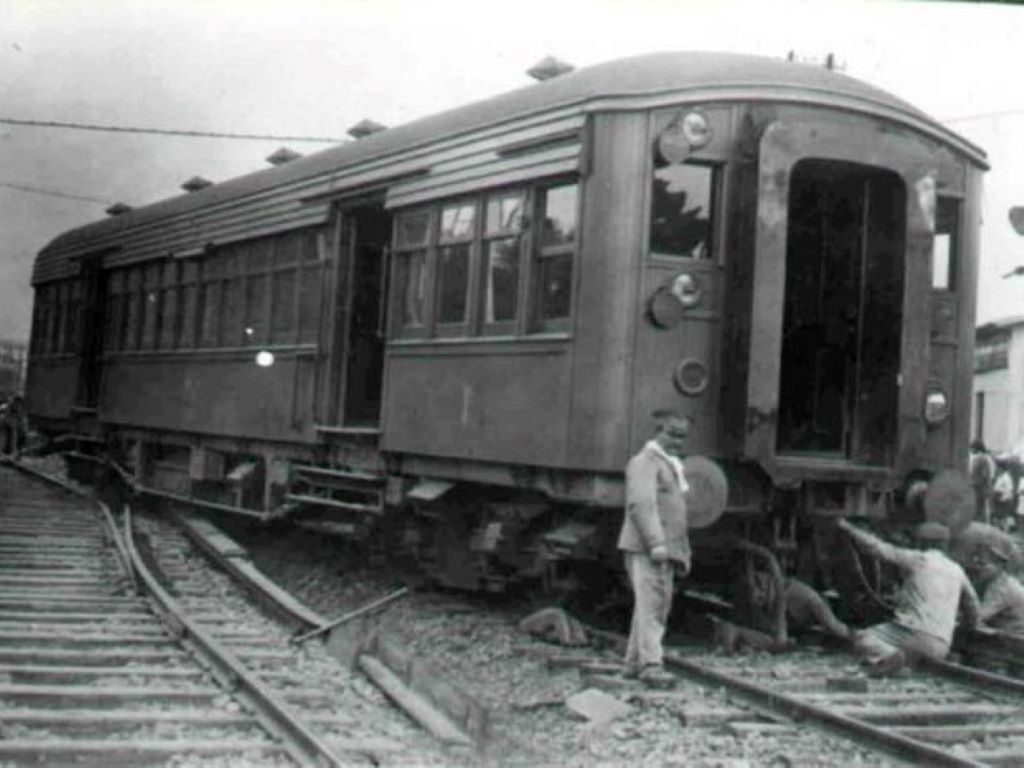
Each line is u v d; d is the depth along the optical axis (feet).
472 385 34.32
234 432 48.42
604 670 27.45
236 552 43.37
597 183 30.40
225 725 22.44
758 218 29.86
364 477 40.01
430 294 36.58
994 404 71.10
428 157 36.78
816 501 31.58
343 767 19.22
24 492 63.67
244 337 48.52
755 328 29.76
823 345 34.35
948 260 34.14
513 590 37.22
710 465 28.81
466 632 32.55
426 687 24.91
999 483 55.01
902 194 31.76
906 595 29.91
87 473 67.92
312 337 43.37
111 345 62.23
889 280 32.01
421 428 36.42
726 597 35.60
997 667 31.09
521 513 33.63
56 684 25.27
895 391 31.65
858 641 29.35
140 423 57.41
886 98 32.27
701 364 30.50
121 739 21.44
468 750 21.53
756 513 31.22
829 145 30.60
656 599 26.89
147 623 31.81
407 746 21.80
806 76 31.42
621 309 29.94
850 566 32.30
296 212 44.32
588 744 22.53
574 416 30.40
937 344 33.65
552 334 31.58
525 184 32.86
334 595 39.45
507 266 33.50
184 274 54.54
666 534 27.30
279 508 46.34
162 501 58.23
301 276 44.57
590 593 33.42
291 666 28.22
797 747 22.26
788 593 31.68
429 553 38.78
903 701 26.30
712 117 30.63
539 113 32.32
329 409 42.09
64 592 35.78
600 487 30.22
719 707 24.72
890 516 32.96
